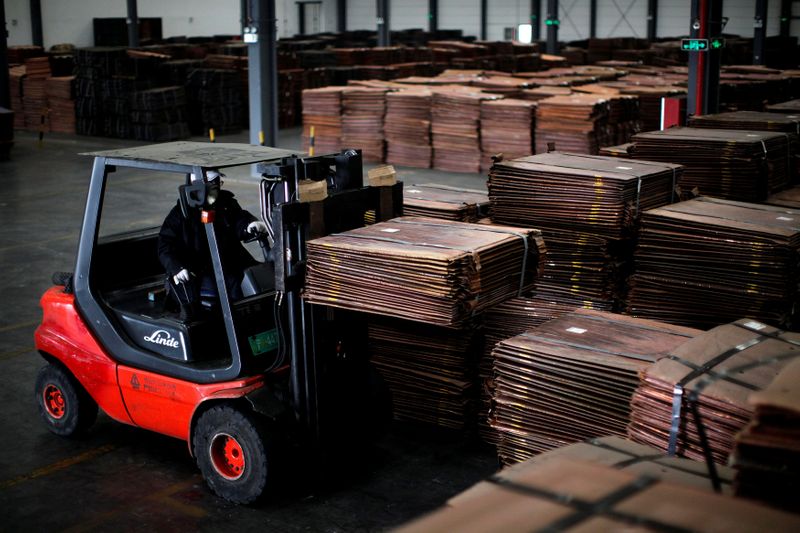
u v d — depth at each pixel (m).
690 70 15.79
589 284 6.65
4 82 22.98
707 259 6.21
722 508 2.40
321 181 5.40
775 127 9.80
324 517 5.45
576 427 4.80
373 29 46.94
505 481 2.60
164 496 5.75
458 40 42.44
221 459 5.69
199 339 5.82
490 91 20.61
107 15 37.81
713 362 4.21
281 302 5.45
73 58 26.31
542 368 4.90
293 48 33.47
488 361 6.43
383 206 5.93
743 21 38.53
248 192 16.44
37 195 16.39
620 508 2.40
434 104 18.94
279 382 5.67
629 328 5.26
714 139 8.28
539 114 17.72
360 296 5.11
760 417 2.72
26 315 9.57
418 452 6.36
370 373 6.27
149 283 6.57
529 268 5.56
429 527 2.34
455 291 4.83
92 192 6.06
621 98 18.53
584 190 6.55
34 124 26.48
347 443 6.23
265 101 17.12
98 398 6.23
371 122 19.91
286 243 5.32
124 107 24.41
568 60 35.50
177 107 24.62
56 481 5.99
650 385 4.11
